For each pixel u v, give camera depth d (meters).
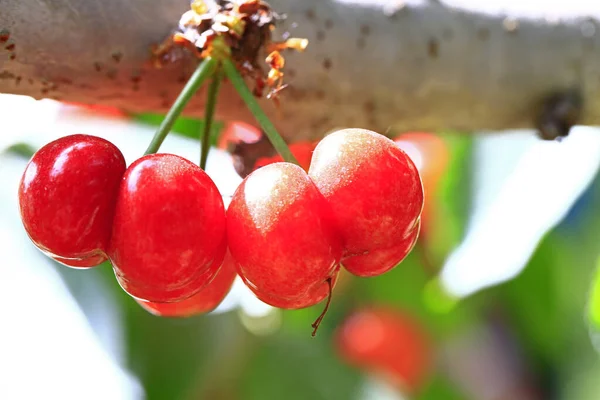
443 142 0.36
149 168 0.21
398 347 0.44
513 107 0.28
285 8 0.26
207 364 0.39
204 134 0.24
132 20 0.24
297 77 0.26
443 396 0.46
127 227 0.21
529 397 0.49
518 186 0.33
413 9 0.27
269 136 0.23
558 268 0.42
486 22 0.28
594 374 0.47
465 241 0.34
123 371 0.38
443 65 0.27
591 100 0.28
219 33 0.23
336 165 0.22
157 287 0.22
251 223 0.21
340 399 0.42
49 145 0.22
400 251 0.23
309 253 0.21
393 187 0.22
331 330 0.45
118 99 0.25
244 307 0.41
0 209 0.36
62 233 0.22
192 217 0.21
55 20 0.23
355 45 0.26
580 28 0.28
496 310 0.46
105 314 0.38
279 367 0.42
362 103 0.27
